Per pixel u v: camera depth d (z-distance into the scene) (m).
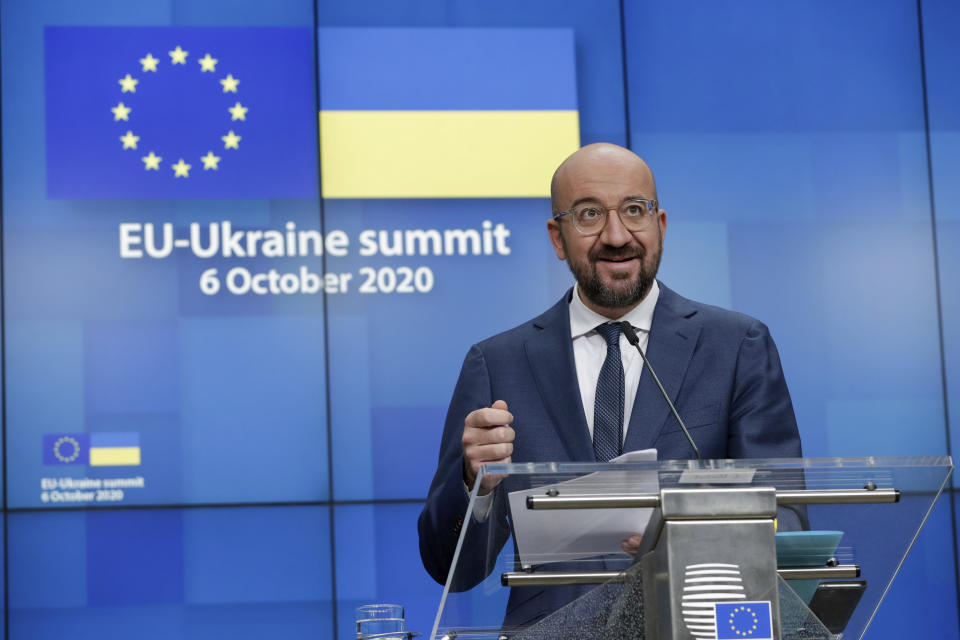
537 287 13.09
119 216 12.80
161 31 13.02
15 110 12.80
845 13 13.67
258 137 13.00
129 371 12.65
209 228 12.87
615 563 3.66
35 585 12.30
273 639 12.52
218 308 12.80
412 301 13.00
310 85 13.10
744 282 13.31
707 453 5.64
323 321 12.90
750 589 3.42
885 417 13.23
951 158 13.56
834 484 3.63
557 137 13.25
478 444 4.69
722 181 13.42
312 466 12.75
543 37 13.34
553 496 3.51
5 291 12.59
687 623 3.39
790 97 13.56
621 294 5.87
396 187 13.07
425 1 13.32
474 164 13.16
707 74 13.55
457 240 13.09
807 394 13.20
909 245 13.45
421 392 12.92
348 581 12.67
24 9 12.91
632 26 13.59
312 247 12.95
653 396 5.75
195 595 12.48
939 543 13.06
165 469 12.59
